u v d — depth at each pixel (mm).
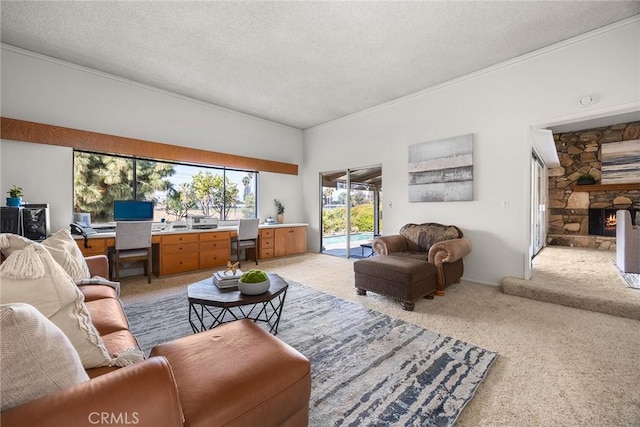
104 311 1592
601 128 6055
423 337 2150
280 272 4352
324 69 3697
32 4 2518
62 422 577
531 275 3529
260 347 1182
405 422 1298
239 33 2934
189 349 1162
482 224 3686
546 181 6492
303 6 2529
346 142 5582
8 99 3240
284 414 1000
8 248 1224
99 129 3834
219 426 819
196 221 4500
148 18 2709
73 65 3615
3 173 3209
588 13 2617
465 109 3838
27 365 610
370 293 3277
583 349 1961
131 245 3580
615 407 1396
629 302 2506
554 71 3121
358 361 1822
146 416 656
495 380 1627
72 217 3637
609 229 5977
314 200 6301
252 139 5602
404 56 3367
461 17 2672
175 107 4547
